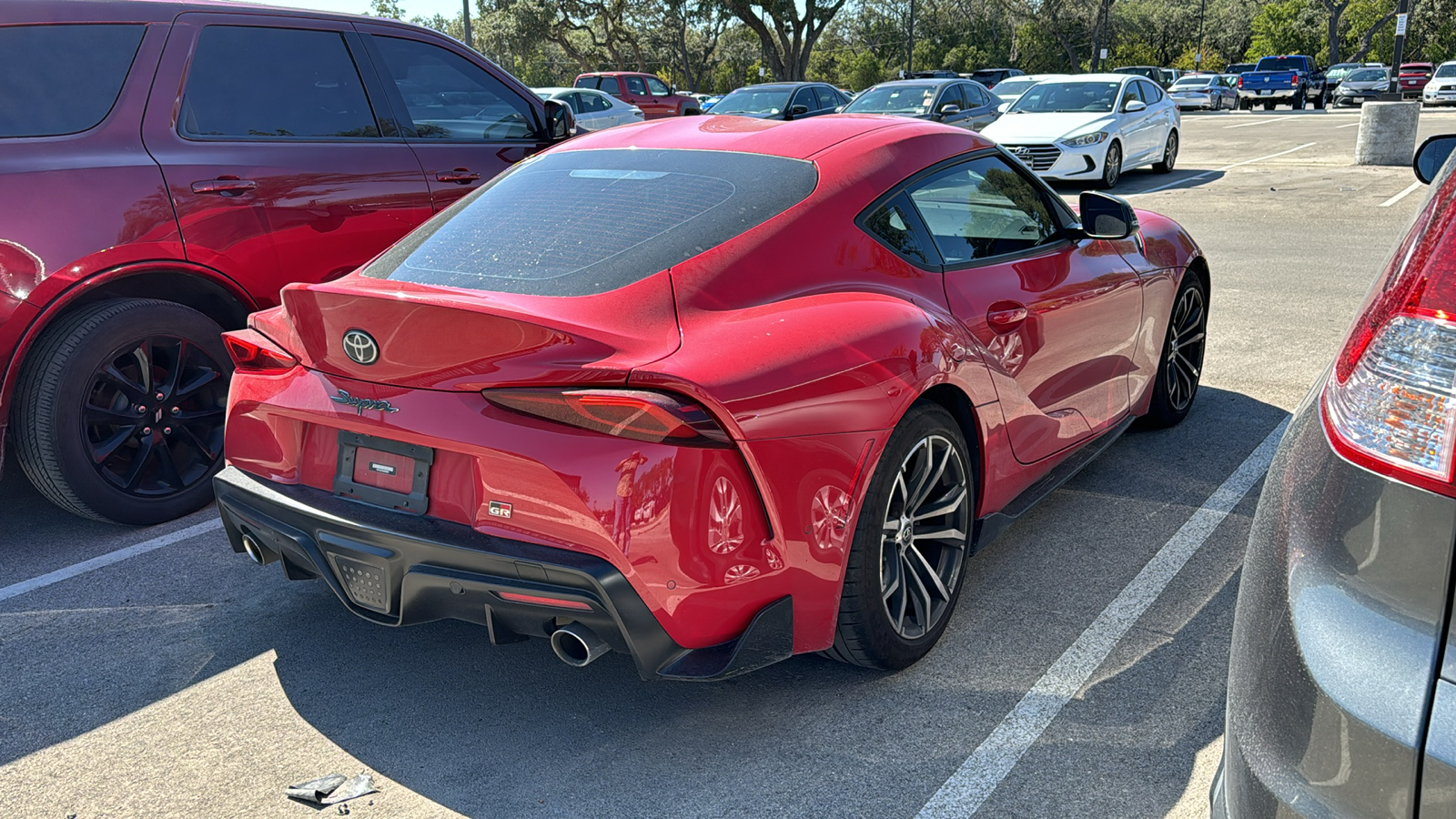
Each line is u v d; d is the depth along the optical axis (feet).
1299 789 4.22
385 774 8.07
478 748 8.38
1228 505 12.52
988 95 61.16
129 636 10.34
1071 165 44.50
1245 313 22.02
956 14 244.42
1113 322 12.46
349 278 9.20
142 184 12.51
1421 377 4.06
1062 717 8.44
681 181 9.46
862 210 9.43
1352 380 4.39
